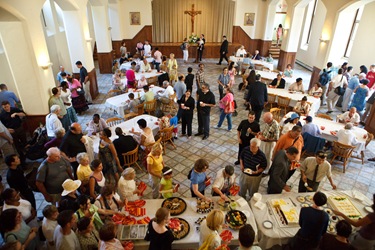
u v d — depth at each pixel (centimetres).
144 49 1358
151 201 367
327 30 1012
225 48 1449
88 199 312
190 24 1702
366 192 520
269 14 1536
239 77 1279
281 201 367
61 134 482
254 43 1648
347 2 899
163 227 268
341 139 562
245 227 251
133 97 712
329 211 355
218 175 375
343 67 896
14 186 377
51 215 298
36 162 587
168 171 380
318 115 692
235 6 1564
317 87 817
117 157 477
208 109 667
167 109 852
